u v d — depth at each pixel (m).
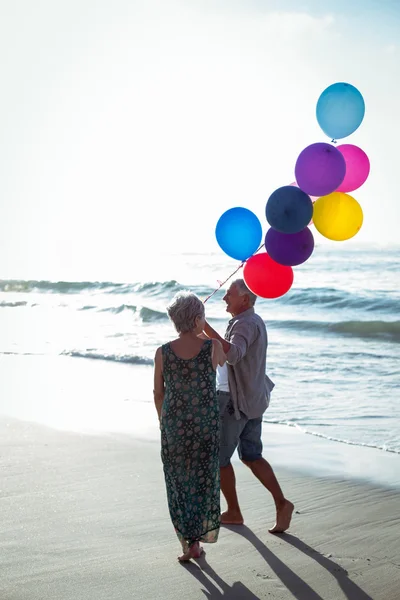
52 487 5.08
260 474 4.36
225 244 4.48
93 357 12.42
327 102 4.38
